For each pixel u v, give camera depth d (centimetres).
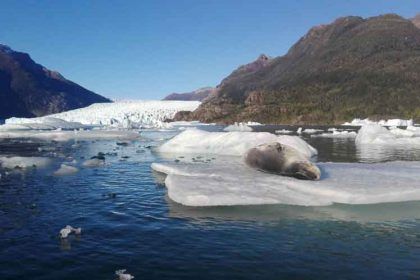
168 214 1005
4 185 1383
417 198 1140
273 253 746
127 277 639
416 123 8088
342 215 992
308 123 9106
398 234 855
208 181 1280
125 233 861
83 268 682
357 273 663
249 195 1116
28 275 656
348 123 8625
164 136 4419
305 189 1210
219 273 661
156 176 1571
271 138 2292
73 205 1103
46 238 830
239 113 10050
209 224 920
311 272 666
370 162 1950
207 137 2567
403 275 655
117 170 1731
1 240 818
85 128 6519
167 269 676
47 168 1791
